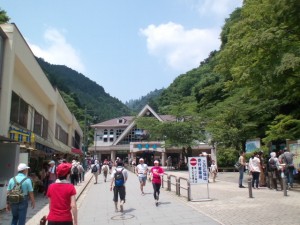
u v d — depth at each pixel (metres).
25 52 16.36
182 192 16.48
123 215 10.80
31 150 15.38
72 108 74.00
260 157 17.31
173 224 8.96
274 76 15.95
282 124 18.69
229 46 19.14
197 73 78.25
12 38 14.01
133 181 25.59
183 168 43.31
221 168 35.84
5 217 10.28
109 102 143.50
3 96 13.48
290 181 15.17
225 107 31.11
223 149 29.88
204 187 18.19
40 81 20.73
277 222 8.43
